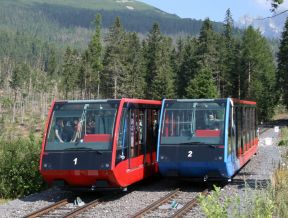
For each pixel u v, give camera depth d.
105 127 16.50
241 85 108.06
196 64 104.00
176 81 112.56
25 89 138.88
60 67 169.75
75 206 15.48
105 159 16.12
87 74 120.88
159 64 113.69
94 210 14.69
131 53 114.44
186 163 17.91
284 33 93.50
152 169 19.92
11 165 19.31
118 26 109.75
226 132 17.83
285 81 92.94
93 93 122.44
